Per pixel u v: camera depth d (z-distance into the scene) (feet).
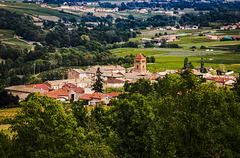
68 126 217.36
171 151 192.54
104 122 275.18
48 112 219.82
